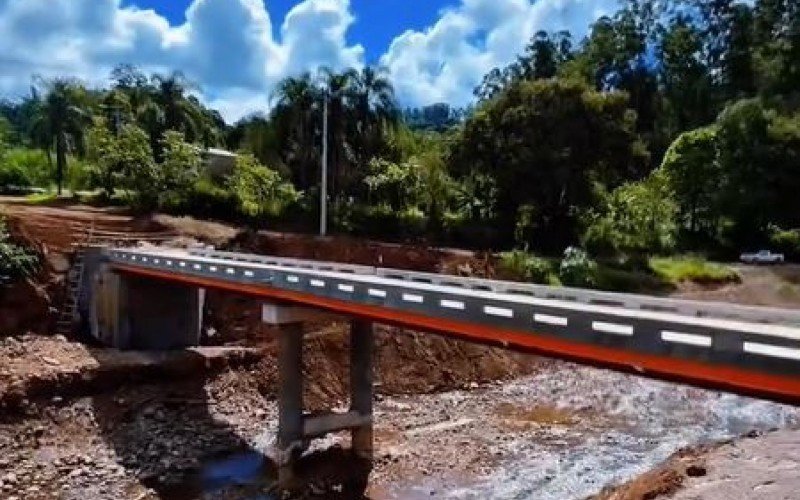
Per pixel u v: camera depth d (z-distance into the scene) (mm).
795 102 71750
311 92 56062
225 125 76188
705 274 54875
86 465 26375
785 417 34719
